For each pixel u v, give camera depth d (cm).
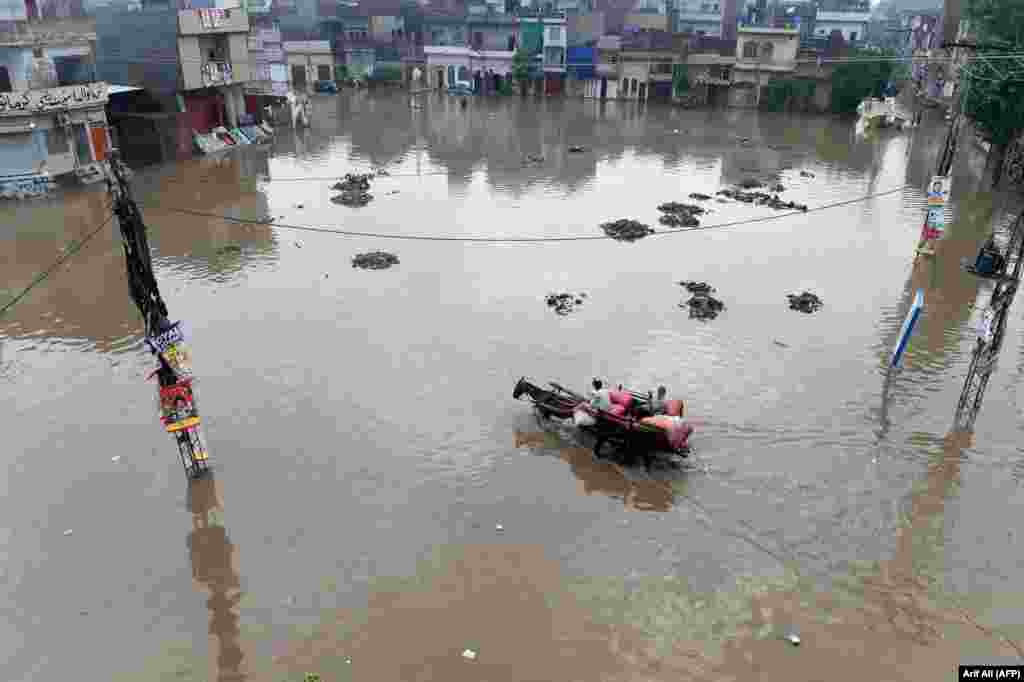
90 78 3344
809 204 3183
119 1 4719
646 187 3469
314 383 1608
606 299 2094
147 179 3494
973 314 2011
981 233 2748
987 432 1439
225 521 1185
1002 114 3194
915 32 7738
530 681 895
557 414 1447
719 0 7531
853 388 1608
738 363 1717
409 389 1585
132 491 1257
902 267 2388
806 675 909
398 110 5875
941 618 1003
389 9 6969
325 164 3872
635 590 1048
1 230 2700
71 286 2178
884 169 3909
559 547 1134
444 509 1216
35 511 1206
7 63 3003
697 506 1230
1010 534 1165
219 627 981
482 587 1052
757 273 2325
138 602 1024
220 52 4241
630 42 6375
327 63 6975
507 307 2023
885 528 1178
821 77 5956
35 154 3109
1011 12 3131
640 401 1403
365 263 2348
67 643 956
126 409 1508
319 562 1098
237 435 1413
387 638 962
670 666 920
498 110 5966
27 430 1433
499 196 3241
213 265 2355
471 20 6750
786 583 1064
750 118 5738
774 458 1357
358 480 1286
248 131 4491
